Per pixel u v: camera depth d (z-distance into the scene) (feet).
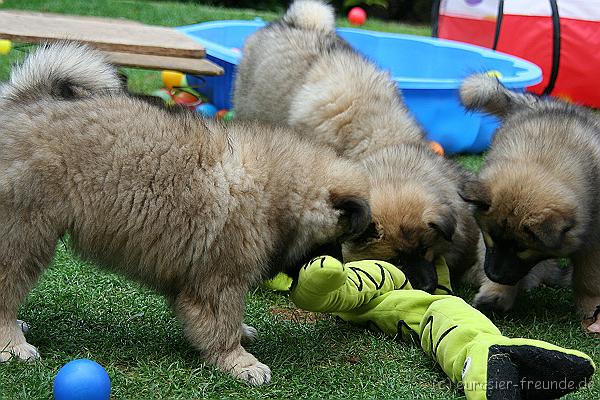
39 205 9.13
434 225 12.80
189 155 9.36
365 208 9.79
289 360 10.32
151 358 9.95
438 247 13.34
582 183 12.29
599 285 12.87
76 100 9.64
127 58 17.33
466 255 14.30
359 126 15.79
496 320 12.91
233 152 9.56
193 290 9.67
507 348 8.72
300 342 11.02
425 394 9.61
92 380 8.23
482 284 13.55
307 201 9.74
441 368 10.15
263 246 9.62
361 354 10.82
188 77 23.56
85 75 10.36
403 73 26.21
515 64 23.20
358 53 17.89
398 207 12.77
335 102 16.14
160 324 11.17
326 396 9.51
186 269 9.57
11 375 9.03
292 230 9.82
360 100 16.06
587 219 12.17
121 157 9.21
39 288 11.99
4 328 9.44
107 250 9.57
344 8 45.34
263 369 9.82
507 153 13.16
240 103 19.58
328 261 9.84
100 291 12.13
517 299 14.05
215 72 17.93
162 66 17.39
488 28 28.66
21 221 9.13
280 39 18.66
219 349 9.78
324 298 10.34
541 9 27.14
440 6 30.48
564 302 14.07
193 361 9.99
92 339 10.43
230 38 26.45
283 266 10.21
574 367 8.43
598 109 27.22
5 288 9.27
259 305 12.30
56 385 8.25
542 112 14.16
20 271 9.28
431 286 12.73
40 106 9.48
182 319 9.81
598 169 12.62
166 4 38.58
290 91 17.43
